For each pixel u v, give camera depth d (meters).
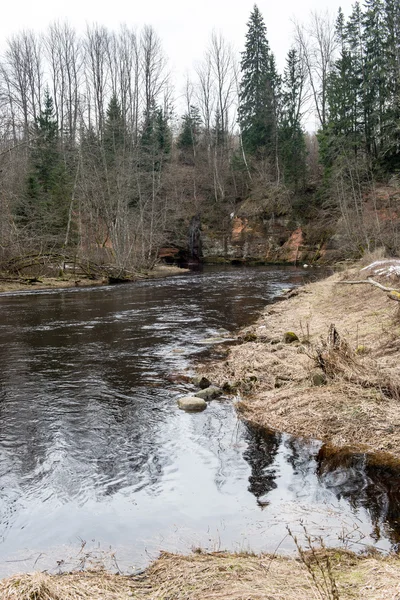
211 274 34.97
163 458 5.52
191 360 10.09
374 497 4.49
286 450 5.64
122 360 10.14
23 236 30.02
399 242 27.47
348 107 43.72
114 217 37.59
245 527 4.09
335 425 6.03
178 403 7.32
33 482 4.98
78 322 14.86
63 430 6.40
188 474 5.12
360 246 30.92
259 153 55.72
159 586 3.17
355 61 44.84
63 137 50.41
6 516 4.34
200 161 59.53
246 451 5.66
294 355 9.34
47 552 3.77
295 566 3.38
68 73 62.03
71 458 5.55
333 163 43.28
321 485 4.79
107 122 48.97
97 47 56.69
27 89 61.31
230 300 20.11
